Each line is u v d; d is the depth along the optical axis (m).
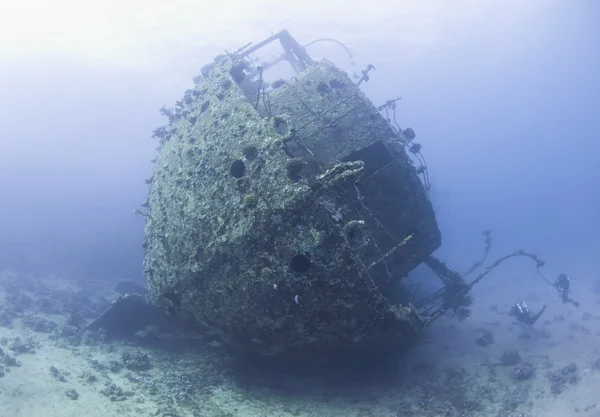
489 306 19.86
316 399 8.09
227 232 6.81
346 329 6.97
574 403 8.52
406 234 9.52
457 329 14.21
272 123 7.34
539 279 29.45
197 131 8.80
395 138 9.41
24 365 7.36
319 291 6.41
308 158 8.58
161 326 10.01
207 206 7.32
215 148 7.84
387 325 7.09
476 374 10.39
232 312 7.11
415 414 8.14
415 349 11.73
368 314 6.79
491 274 32.47
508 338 13.50
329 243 6.31
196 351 9.45
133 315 9.78
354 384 9.03
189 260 7.35
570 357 11.25
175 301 8.00
